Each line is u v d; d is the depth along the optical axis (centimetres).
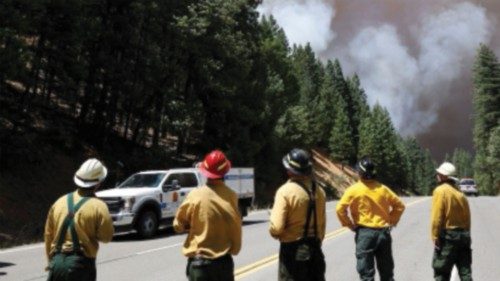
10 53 1842
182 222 496
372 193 696
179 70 3067
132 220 1709
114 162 2903
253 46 3928
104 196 1723
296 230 522
